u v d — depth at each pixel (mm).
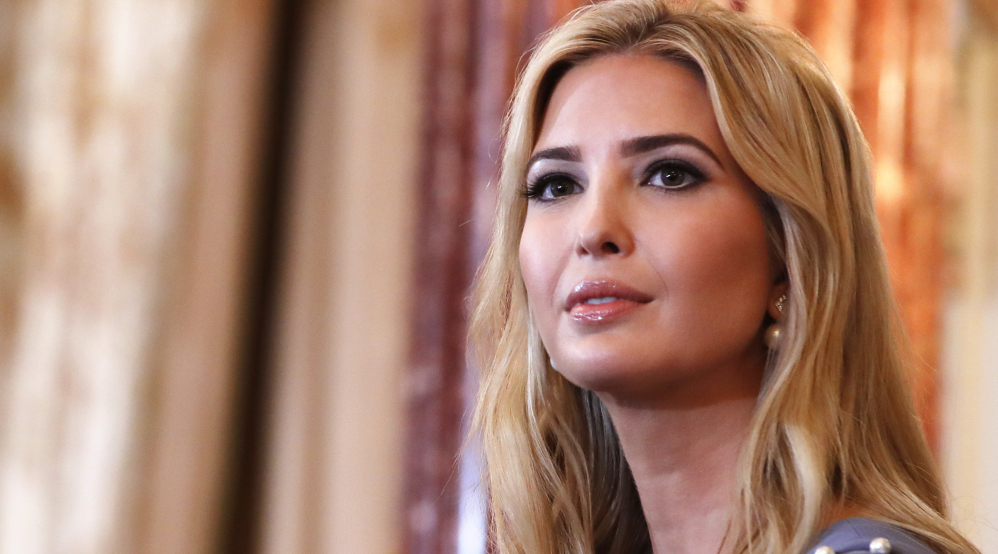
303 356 10922
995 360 12094
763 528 3775
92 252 10969
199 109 11062
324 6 11477
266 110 11406
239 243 11117
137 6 11242
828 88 4332
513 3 10539
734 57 4086
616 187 3986
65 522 10672
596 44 4277
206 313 10930
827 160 4180
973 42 12805
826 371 3992
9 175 11242
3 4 11469
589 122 4102
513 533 4688
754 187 4039
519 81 5094
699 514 4086
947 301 12141
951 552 3693
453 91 10625
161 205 10938
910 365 4562
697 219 3898
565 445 4730
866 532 3566
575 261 3975
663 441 4102
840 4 11266
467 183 10500
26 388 10891
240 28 11234
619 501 4734
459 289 10367
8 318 11055
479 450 5258
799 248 3994
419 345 10367
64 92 11211
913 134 11422
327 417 10727
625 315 3875
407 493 10156
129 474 10656
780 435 3885
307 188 11203
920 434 4281
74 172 11094
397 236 10711
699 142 3969
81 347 10875
